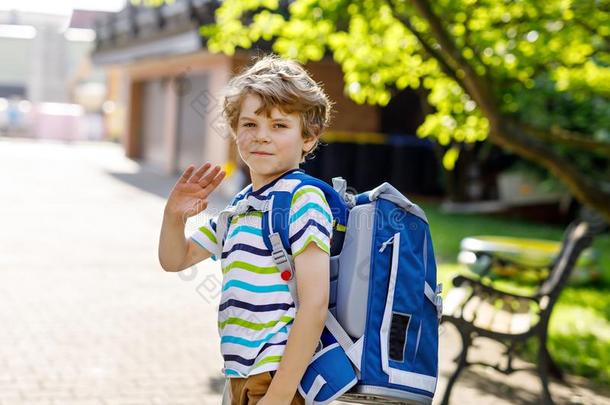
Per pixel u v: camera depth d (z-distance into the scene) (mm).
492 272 10492
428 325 2666
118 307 8070
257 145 2539
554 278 5812
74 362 6141
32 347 6484
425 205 19984
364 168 20234
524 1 7137
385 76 8578
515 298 5473
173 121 24969
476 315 5566
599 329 8344
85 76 50844
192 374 5996
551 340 7609
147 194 18812
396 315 2600
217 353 6594
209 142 20797
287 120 2537
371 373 2541
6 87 61250
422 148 20547
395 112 22125
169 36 20422
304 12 8070
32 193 17750
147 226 13953
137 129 30797
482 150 19266
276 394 2393
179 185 2727
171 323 7535
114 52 27375
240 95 2555
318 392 2516
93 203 16688
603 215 7402
